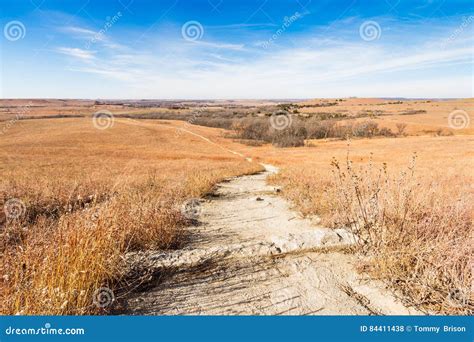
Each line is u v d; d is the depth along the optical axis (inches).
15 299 111.8
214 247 186.4
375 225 169.2
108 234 150.6
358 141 2598.4
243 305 130.2
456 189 271.3
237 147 2746.1
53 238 146.3
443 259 137.3
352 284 144.4
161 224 203.2
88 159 1700.3
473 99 6299.2
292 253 179.2
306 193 370.9
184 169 1112.2
